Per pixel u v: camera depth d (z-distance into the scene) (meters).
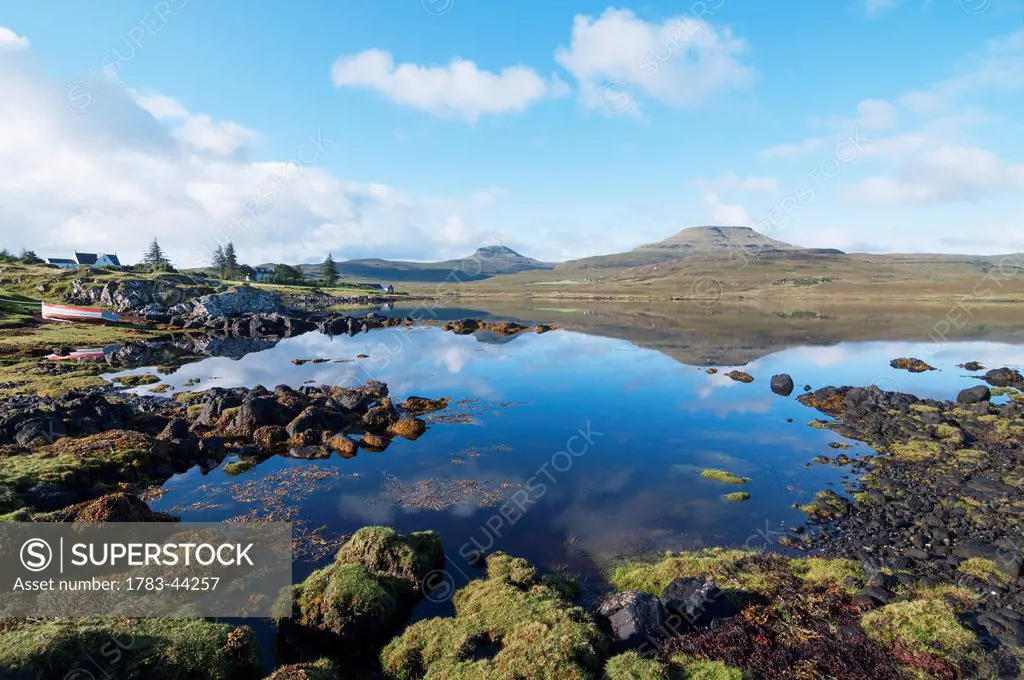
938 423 33.31
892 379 48.88
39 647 11.09
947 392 43.88
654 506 22.83
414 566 16.88
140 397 42.44
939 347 67.69
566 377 51.41
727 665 12.73
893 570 17.19
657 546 19.42
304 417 33.19
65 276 128.12
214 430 33.25
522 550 19.16
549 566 18.11
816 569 17.27
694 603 14.79
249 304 126.00
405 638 13.94
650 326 96.38
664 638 13.79
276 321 100.38
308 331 100.56
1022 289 172.00
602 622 14.48
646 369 54.97
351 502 23.33
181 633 12.76
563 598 15.69
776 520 21.47
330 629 13.98
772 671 12.59
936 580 16.28
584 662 12.38
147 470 26.38
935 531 19.69
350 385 47.78
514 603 14.77
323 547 19.22
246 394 39.19
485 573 17.50
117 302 114.19
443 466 27.91
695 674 12.43
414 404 40.12
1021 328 86.25
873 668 12.57
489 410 39.53
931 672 12.28
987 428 32.78
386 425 35.38
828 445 30.89
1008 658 12.67
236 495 24.08
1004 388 44.25
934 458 28.00
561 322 107.06
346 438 30.89
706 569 17.22
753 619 14.55
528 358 63.12
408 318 121.69
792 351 65.44
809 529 20.66
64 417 30.83
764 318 109.31
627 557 18.69
